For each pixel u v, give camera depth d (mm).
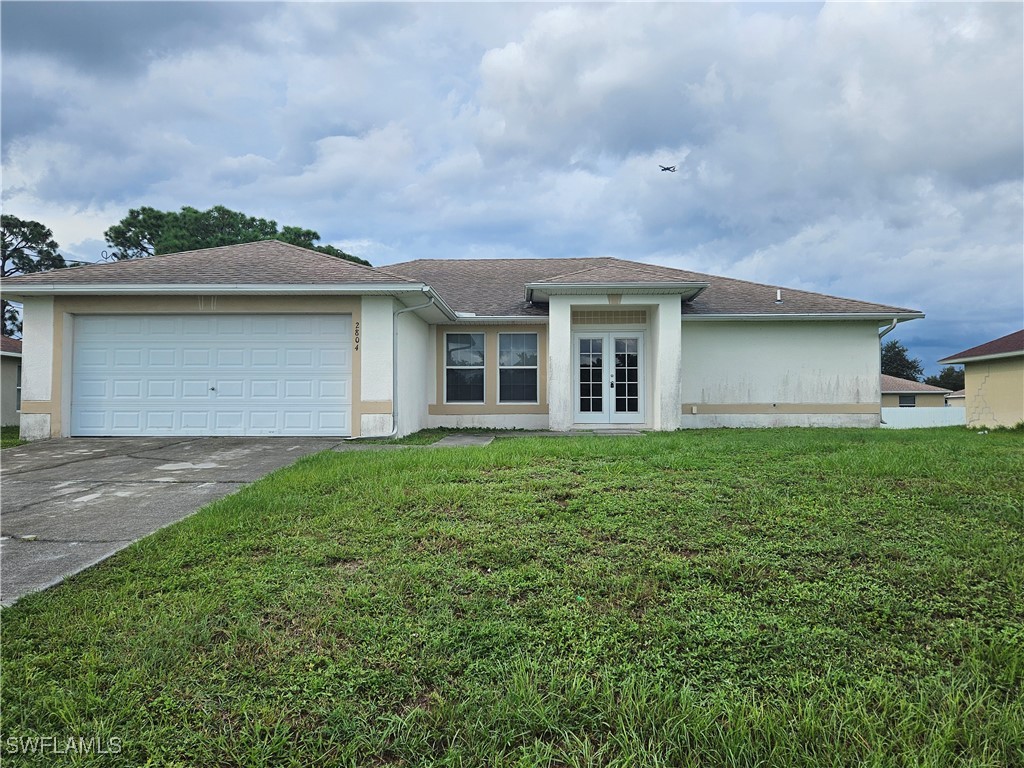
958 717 1904
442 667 2262
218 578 3166
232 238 34875
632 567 3236
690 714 1931
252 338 10016
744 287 14656
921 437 9234
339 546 3648
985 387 14523
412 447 8211
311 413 9977
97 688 2121
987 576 3029
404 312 10742
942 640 2416
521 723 1930
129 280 9719
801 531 3756
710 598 2840
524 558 3404
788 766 1706
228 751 1794
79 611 2762
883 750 1767
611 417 13055
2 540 4000
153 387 9977
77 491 5660
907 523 3881
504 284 15062
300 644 2449
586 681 2154
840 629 2514
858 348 13133
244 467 6988
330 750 1812
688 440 8414
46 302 9820
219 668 2264
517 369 13344
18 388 17016
